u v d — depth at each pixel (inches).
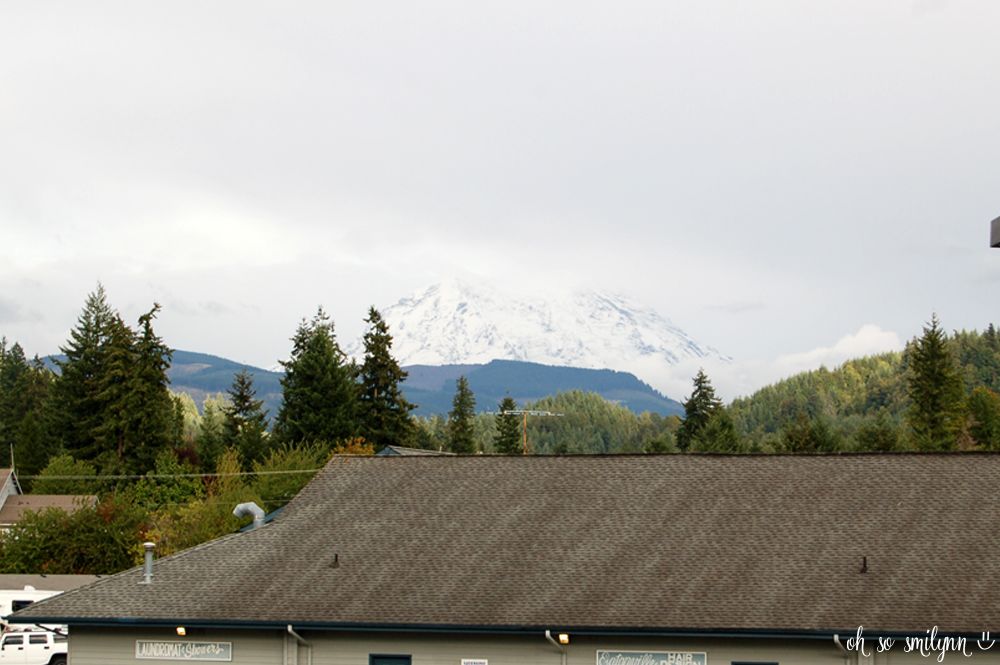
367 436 4677.7
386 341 4795.8
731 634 1369.3
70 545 3334.2
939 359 5413.4
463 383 7436.0
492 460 1743.4
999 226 1662.2
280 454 3988.7
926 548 1480.1
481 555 1540.4
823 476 1635.1
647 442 6274.6
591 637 1418.6
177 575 1549.0
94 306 6299.2
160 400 4950.8
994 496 1563.7
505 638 1437.0
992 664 1362.0
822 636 1358.3
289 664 1462.8
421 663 1448.1
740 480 1644.9
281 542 1603.1
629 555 1514.5
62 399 5315.0
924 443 5319.9
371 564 1540.4
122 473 4751.5
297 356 5329.7
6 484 4436.5
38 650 2506.2
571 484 1673.2
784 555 1489.9
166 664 1486.2
